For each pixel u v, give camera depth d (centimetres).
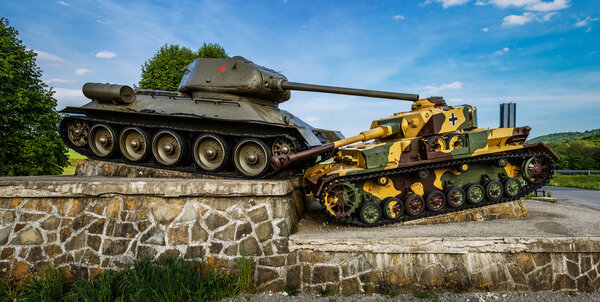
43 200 648
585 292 577
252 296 594
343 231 699
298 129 791
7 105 1889
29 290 594
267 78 934
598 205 1116
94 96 925
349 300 577
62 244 638
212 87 913
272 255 632
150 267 599
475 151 771
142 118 928
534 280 586
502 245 595
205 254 634
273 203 651
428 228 711
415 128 799
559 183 2227
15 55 1922
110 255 636
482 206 822
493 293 583
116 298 556
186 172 880
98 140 976
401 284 597
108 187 641
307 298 586
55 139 2067
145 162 941
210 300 566
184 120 870
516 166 873
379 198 777
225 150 814
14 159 1938
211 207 648
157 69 2355
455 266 596
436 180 812
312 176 817
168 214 645
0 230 633
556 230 664
